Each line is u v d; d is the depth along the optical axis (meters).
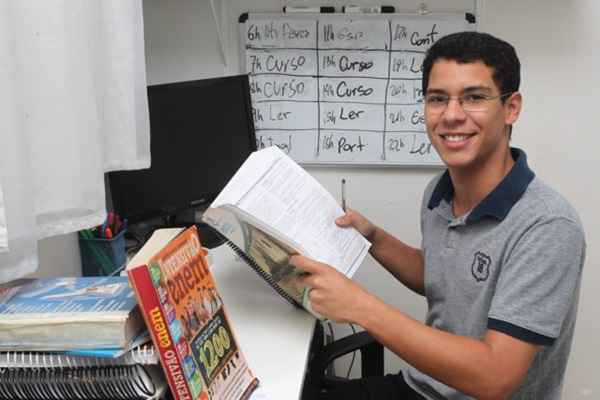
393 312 0.94
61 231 0.97
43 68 0.89
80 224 1.00
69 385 0.82
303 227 1.03
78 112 0.96
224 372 0.88
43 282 0.95
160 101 1.45
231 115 1.63
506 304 0.94
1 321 0.79
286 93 1.73
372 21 1.65
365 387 1.29
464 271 1.08
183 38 1.74
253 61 1.72
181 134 1.51
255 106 1.75
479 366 0.90
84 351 0.79
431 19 1.63
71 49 0.93
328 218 1.11
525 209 1.01
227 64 1.75
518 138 1.70
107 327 0.78
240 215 0.99
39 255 1.17
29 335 0.79
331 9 1.65
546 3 1.59
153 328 0.77
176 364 0.79
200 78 1.76
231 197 0.99
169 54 1.75
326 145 1.76
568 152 1.69
